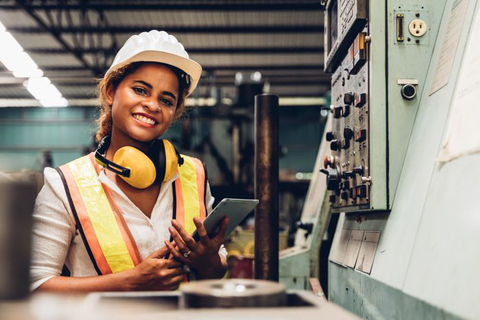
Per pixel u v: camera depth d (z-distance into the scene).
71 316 0.47
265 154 1.61
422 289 0.87
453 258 0.79
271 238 1.60
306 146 11.95
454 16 1.16
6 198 0.53
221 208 1.10
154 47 1.26
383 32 1.28
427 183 1.03
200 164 1.52
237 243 4.30
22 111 12.45
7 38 7.14
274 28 7.97
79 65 9.77
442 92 1.10
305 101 11.17
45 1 7.12
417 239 0.98
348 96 1.46
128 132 1.26
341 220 1.84
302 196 7.79
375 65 1.27
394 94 1.26
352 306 1.40
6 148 12.35
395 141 1.25
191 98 9.38
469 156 0.85
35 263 1.15
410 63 1.27
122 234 1.23
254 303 0.52
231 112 8.41
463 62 1.01
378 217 1.32
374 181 1.24
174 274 1.14
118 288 1.12
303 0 7.11
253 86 8.12
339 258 1.62
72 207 1.21
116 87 1.32
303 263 2.44
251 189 7.71
